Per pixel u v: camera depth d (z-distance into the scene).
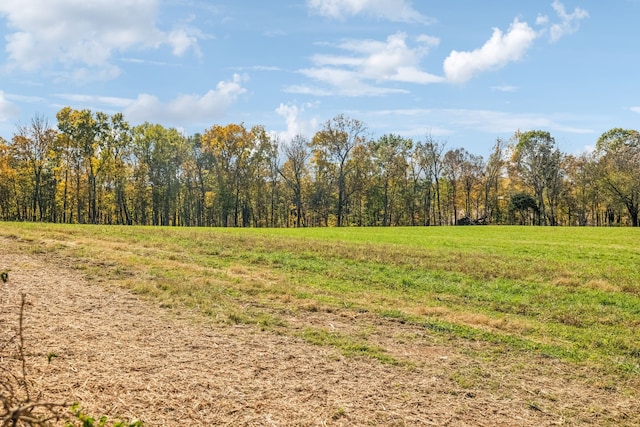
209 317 10.62
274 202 91.06
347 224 91.94
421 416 6.58
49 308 9.92
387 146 87.19
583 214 84.69
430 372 8.32
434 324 11.50
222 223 82.75
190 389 6.72
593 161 77.69
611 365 9.24
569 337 11.26
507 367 8.88
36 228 26.45
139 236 26.12
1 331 8.06
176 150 80.31
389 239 33.62
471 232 45.06
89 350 7.72
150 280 14.04
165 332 9.23
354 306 12.84
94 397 6.09
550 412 7.06
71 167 70.00
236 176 79.56
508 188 88.00
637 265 21.72
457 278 18.09
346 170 82.31
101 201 77.88
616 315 13.28
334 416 6.34
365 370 8.18
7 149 64.88
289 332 10.06
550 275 18.66
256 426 5.90
